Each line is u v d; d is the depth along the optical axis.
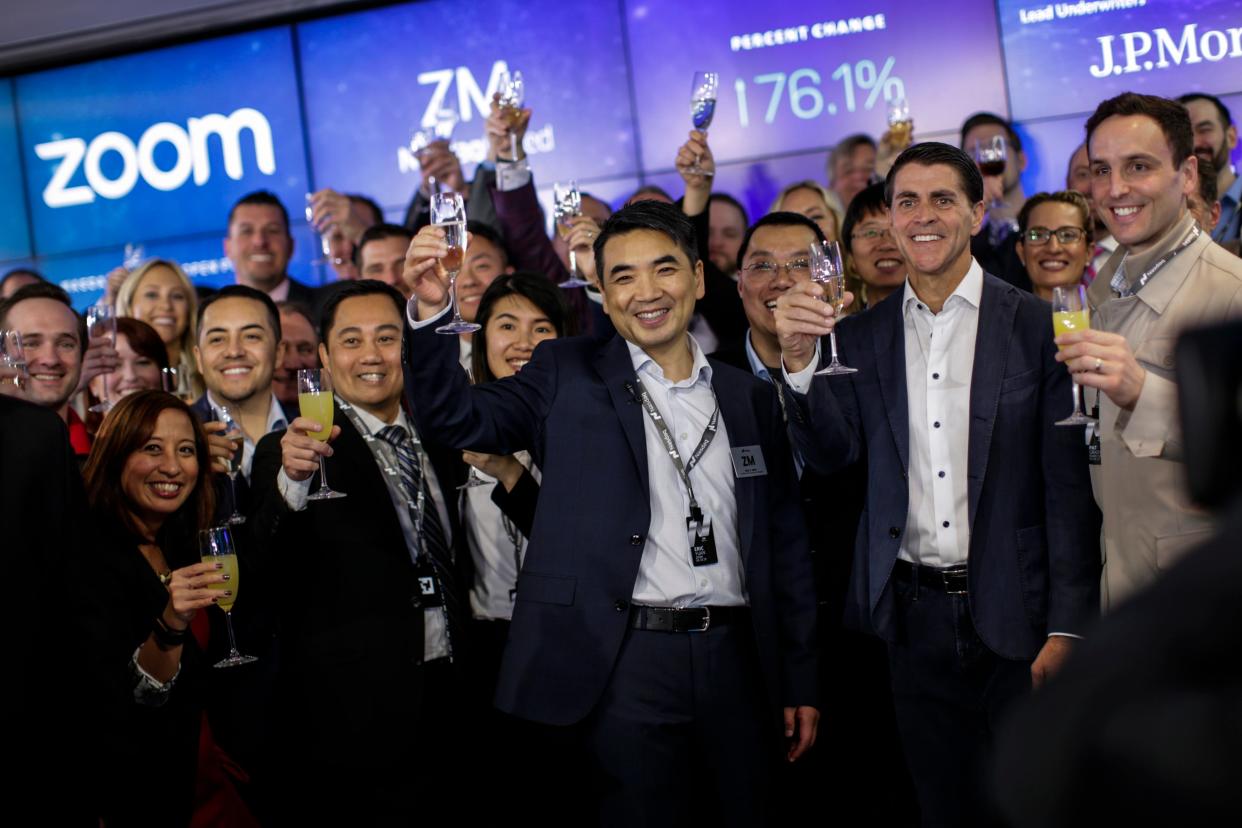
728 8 6.09
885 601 2.72
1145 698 0.56
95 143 6.62
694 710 2.62
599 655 2.57
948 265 2.67
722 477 2.71
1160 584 0.59
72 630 2.00
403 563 3.05
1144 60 5.70
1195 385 0.58
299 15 6.39
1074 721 0.57
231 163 6.53
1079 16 5.75
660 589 2.62
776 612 2.81
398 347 3.25
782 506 2.86
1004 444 2.63
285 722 3.04
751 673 2.69
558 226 4.01
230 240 5.73
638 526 2.61
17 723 1.88
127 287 4.75
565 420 2.71
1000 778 0.61
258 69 6.47
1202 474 0.59
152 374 4.20
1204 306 2.47
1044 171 5.84
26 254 6.71
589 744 2.63
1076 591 2.54
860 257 3.86
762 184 6.12
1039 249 4.05
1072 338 2.29
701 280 2.78
